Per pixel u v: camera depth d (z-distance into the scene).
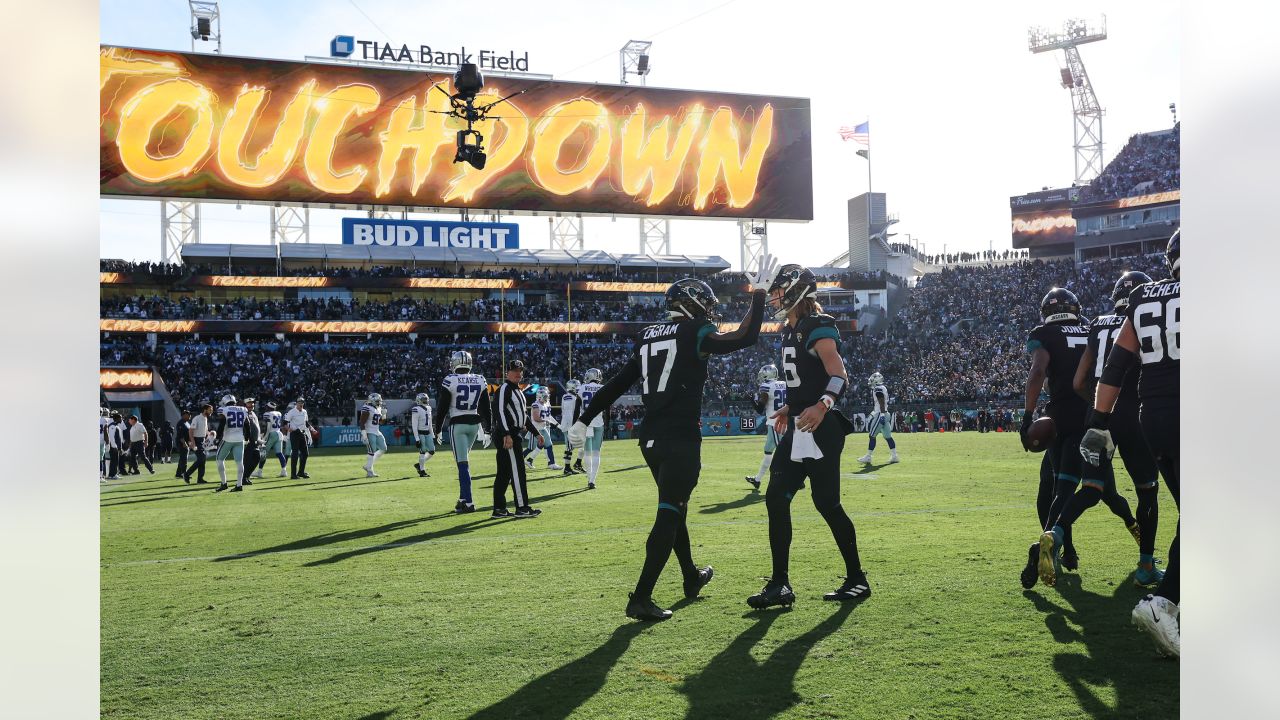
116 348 39.81
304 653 4.47
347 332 43.03
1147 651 4.20
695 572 5.61
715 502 11.47
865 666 4.03
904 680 3.82
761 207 42.34
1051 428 5.88
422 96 38.12
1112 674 3.86
